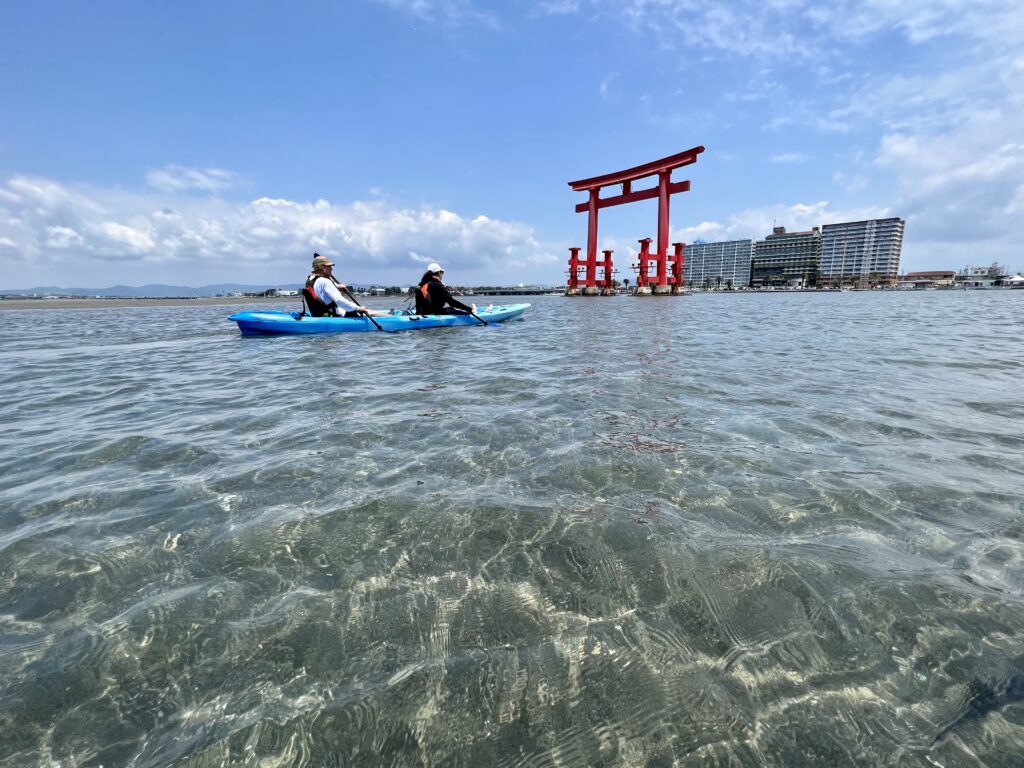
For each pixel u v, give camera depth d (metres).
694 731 1.18
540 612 1.56
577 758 1.13
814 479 2.47
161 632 1.47
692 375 5.29
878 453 2.83
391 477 2.55
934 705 1.23
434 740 1.17
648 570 1.74
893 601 1.57
